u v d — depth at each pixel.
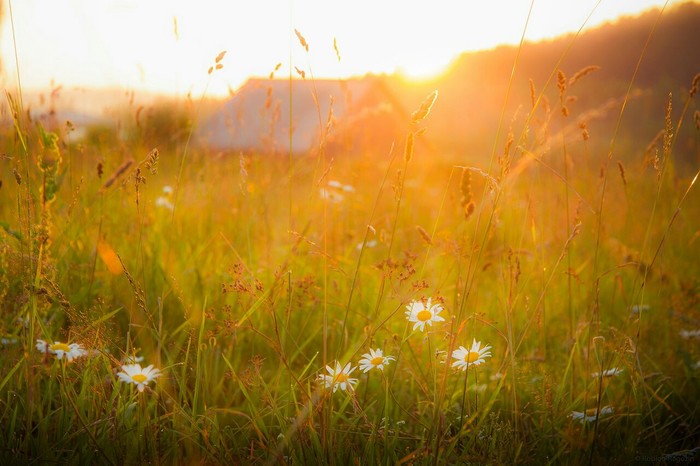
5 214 1.29
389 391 1.00
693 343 1.29
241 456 0.96
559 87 1.13
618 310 1.47
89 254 1.37
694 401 1.15
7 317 1.05
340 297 1.35
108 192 1.42
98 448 0.88
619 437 1.03
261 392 1.03
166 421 1.00
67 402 0.97
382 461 0.94
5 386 1.00
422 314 1.00
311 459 0.92
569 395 1.11
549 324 1.35
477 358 0.97
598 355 1.17
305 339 1.27
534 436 1.02
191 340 1.03
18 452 0.90
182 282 1.38
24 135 1.14
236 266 1.04
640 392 1.09
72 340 0.99
